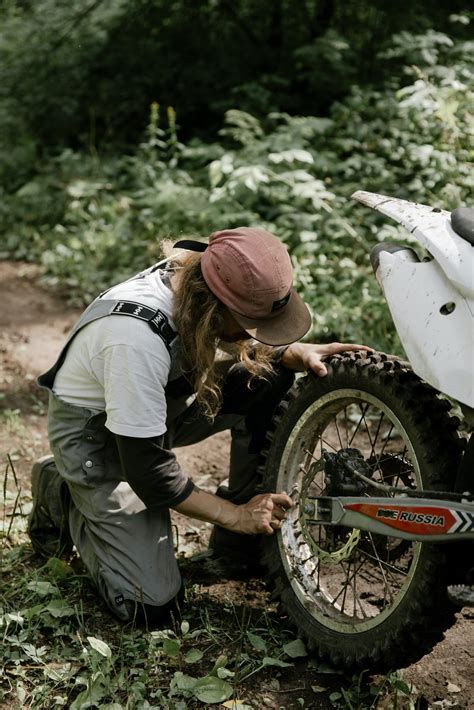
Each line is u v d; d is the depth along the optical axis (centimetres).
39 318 563
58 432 268
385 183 551
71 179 738
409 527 221
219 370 278
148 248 609
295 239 530
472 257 217
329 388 257
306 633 253
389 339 447
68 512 285
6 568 294
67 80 855
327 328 455
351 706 232
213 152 645
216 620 268
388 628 230
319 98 748
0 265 674
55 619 265
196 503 254
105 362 245
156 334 241
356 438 393
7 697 236
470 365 209
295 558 265
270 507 258
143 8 851
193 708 232
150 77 825
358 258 517
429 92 522
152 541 265
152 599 261
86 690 234
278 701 237
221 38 834
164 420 246
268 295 225
